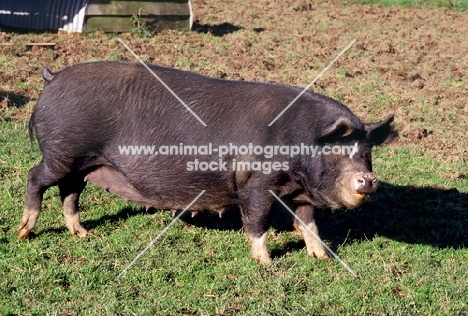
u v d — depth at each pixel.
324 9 20.59
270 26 17.52
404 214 7.39
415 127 10.16
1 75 10.81
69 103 5.92
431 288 5.73
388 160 9.02
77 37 13.95
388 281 5.85
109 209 7.02
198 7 19.42
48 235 6.34
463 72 14.00
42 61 12.15
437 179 8.45
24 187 7.27
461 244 6.75
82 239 6.31
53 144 5.98
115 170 6.14
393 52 15.43
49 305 5.16
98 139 5.96
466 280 5.93
